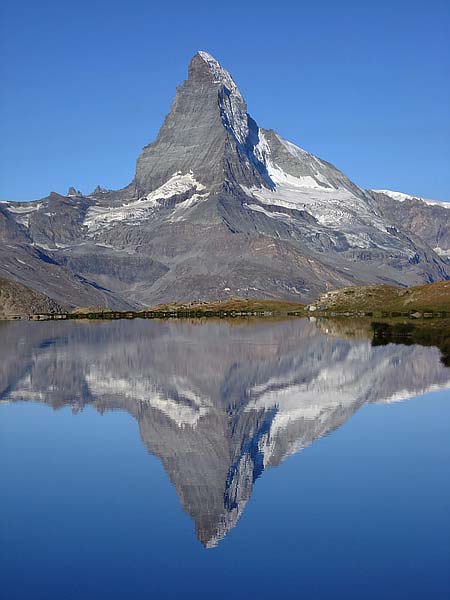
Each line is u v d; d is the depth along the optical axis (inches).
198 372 2736.2
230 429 1676.9
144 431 1673.2
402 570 904.9
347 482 1240.8
